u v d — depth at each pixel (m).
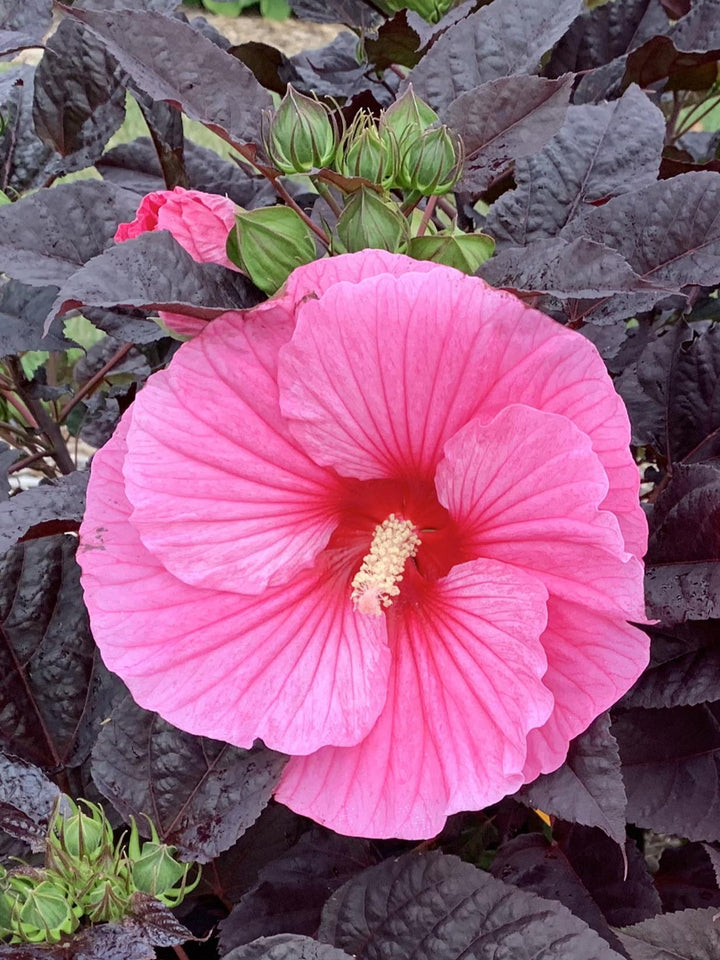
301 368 0.38
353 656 0.41
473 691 0.39
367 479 0.41
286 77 0.73
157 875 0.41
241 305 0.45
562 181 0.55
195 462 0.39
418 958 0.43
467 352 0.37
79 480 0.49
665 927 0.45
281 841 0.55
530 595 0.38
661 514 0.48
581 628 0.39
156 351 0.68
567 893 0.53
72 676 0.52
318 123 0.44
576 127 0.56
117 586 0.39
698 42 0.66
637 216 0.49
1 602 0.52
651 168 0.55
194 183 0.65
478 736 0.39
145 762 0.44
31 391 0.69
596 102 0.71
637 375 0.59
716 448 0.57
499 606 0.39
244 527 0.40
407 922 0.44
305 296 0.37
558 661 0.40
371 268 0.38
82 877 0.40
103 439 0.74
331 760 0.41
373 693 0.40
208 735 0.39
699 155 0.86
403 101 0.45
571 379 0.37
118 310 0.55
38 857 0.49
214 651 0.40
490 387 0.37
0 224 0.47
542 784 0.40
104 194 0.49
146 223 0.46
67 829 0.40
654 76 0.68
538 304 0.50
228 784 0.43
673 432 0.58
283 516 0.41
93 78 0.57
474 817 0.60
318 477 0.41
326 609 0.42
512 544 0.39
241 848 0.55
